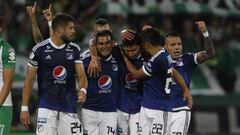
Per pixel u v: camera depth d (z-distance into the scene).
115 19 49.94
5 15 48.69
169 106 26.83
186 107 27.64
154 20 51.03
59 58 24.66
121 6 51.16
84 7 50.19
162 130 26.61
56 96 24.78
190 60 28.03
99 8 50.69
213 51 27.61
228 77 49.75
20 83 45.59
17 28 48.69
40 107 24.84
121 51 27.20
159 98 26.61
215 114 47.62
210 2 52.94
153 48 26.25
